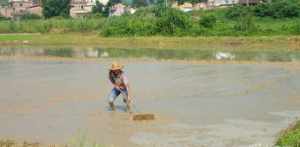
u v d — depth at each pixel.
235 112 22.36
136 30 75.81
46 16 137.38
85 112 22.80
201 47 61.53
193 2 140.62
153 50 59.09
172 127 19.64
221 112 22.42
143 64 43.47
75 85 31.30
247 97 26.11
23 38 78.44
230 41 63.62
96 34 83.19
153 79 33.62
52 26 92.38
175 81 32.44
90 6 166.38
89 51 59.75
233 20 85.62
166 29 73.44
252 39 63.12
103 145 16.73
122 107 23.88
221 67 39.97
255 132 18.67
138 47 63.81
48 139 18.06
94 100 25.81
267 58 47.06
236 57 48.66
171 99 25.84
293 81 31.50
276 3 87.81
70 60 48.56
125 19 83.12
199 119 21.02
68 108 23.80
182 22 73.62
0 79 34.94
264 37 63.94
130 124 20.22
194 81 32.28
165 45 65.38
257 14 87.50
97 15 129.75
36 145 16.69
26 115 22.38
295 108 23.02
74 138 17.98
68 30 90.44
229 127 19.55
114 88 23.03
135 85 30.97
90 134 18.69
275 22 81.38
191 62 44.19
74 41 73.75
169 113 22.31
